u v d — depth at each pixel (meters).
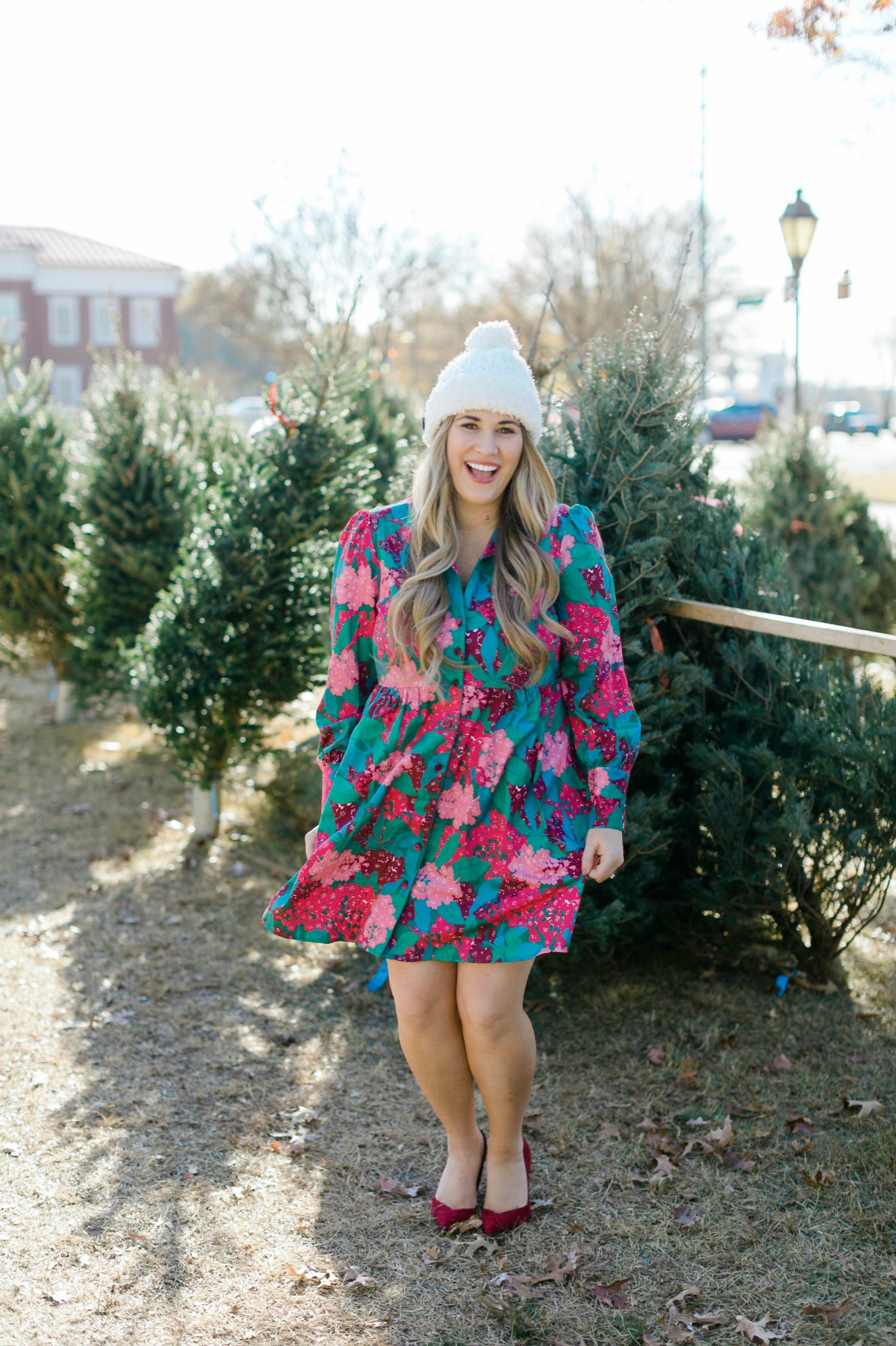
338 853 2.27
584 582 2.30
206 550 4.96
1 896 4.66
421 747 2.23
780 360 23.86
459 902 2.24
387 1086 3.20
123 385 6.46
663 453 3.40
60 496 6.98
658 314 4.25
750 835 3.50
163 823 5.58
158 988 3.81
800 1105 3.02
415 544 2.27
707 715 3.56
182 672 4.91
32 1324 2.22
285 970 3.98
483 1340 2.20
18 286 45.97
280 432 5.04
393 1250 2.47
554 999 3.65
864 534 7.42
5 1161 2.80
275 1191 2.69
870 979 3.74
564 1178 2.73
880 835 3.36
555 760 2.29
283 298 20.80
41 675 9.20
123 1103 3.09
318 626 4.67
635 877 3.42
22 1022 3.56
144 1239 2.49
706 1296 2.32
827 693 3.52
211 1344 2.18
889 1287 2.32
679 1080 3.14
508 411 2.19
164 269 47.16
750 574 3.71
